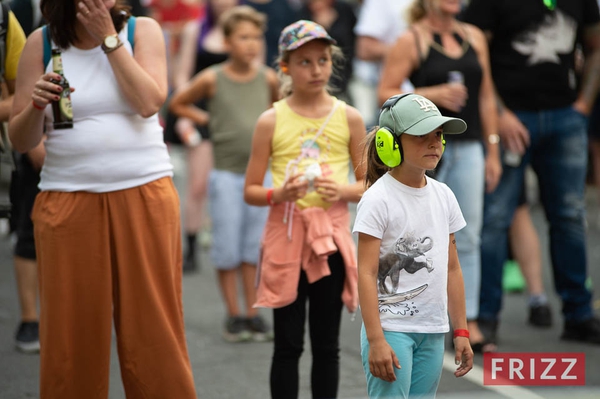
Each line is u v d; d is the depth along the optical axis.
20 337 13.16
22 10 12.09
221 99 14.90
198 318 15.64
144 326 9.23
